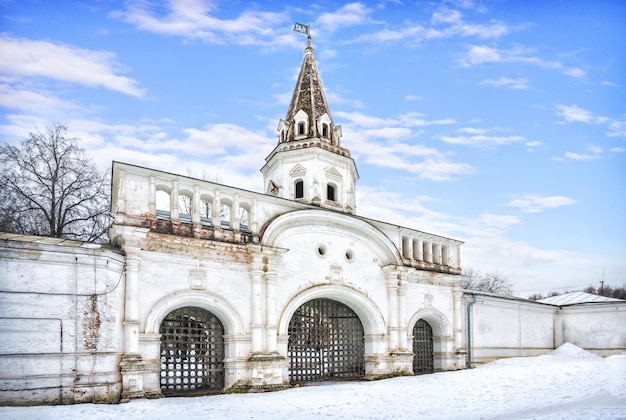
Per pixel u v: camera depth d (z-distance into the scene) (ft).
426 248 90.79
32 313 49.37
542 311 118.62
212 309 63.31
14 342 48.06
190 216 67.87
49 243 51.13
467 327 96.22
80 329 51.93
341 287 75.87
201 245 62.69
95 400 51.83
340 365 81.61
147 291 57.93
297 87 93.61
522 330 110.73
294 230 71.92
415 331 89.71
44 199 89.51
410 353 81.30
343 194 86.48
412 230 87.30
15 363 47.85
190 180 63.21
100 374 52.65
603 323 117.80
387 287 81.92
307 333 78.07
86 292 52.75
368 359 78.89
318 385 69.67
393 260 82.48
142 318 57.11
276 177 87.40
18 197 86.58
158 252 59.41
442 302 91.30
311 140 84.79
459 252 95.86
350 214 79.41
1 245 48.32
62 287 51.42
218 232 64.18
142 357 56.18
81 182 92.48
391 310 81.15
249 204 68.33
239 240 65.82
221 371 65.21
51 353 49.83
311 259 73.46
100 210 93.86
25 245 49.44
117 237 57.72
